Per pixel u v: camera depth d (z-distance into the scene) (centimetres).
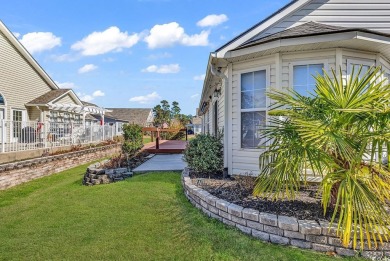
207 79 808
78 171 1109
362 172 309
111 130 2050
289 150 334
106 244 355
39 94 1748
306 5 636
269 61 580
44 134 1195
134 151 1006
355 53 545
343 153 292
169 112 5234
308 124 309
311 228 312
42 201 589
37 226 431
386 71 619
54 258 324
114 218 449
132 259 316
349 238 283
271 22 636
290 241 324
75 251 339
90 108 1942
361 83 312
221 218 409
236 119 636
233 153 640
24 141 1087
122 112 4778
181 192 594
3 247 356
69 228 415
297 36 500
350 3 625
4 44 1449
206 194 462
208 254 316
